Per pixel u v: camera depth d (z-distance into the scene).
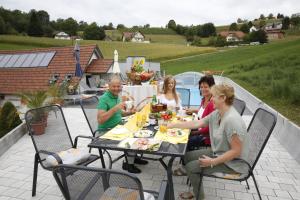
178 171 3.91
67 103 10.57
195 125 3.41
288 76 14.05
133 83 5.72
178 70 30.84
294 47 31.09
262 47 42.38
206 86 4.11
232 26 108.62
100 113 3.89
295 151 4.60
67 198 2.17
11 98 14.70
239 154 2.76
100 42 50.34
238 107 4.38
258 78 16.50
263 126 3.12
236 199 3.34
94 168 1.88
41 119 3.58
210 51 48.88
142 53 43.22
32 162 4.44
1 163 4.40
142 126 3.56
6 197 3.37
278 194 3.45
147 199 2.31
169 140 3.00
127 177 1.80
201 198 3.16
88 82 13.99
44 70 15.42
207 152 3.34
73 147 3.76
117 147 2.76
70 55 15.84
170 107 4.45
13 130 5.41
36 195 3.41
